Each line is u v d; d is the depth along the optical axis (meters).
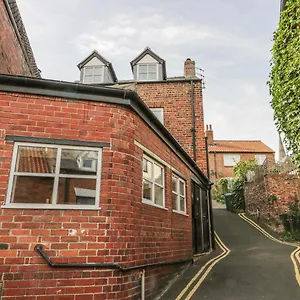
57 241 4.61
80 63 15.27
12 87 5.06
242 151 35.91
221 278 7.17
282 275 7.14
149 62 15.16
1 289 4.23
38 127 5.03
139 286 5.36
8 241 4.43
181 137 13.59
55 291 4.40
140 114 6.09
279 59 7.08
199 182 12.41
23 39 8.97
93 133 5.29
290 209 17.11
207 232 13.20
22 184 4.76
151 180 6.70
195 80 14.34
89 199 4.99
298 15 6.54
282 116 6.95
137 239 5.47
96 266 4.65
